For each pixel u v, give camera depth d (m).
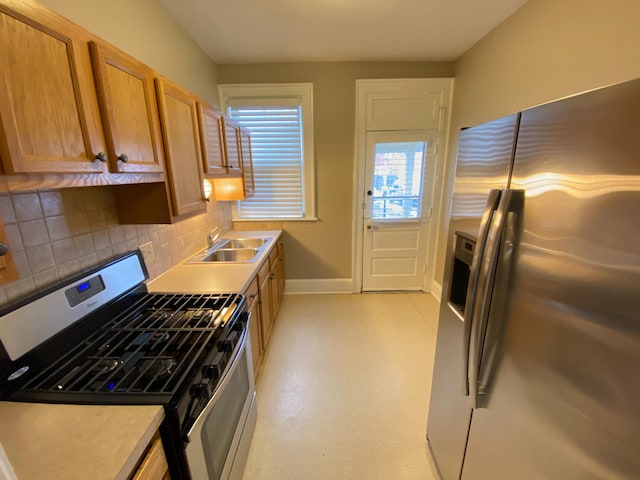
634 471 0.55
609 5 1.35
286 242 3.37
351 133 3.05
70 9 1.16
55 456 0.64
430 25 2.18
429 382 2.05
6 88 0.64
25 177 0.71
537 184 0.74
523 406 0.81
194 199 1.61
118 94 1.00
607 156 0.56
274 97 2.94
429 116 2.99
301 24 2.13
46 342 0.94
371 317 2.95
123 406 0.77
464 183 1.13
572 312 0.65
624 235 0.54
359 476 1.43
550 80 1.71
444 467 1.35
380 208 3.26
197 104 1.66
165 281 1.69
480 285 0.91
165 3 1.83
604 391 0.59
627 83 0.52
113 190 1.36
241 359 1.39
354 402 1.88
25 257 0.97
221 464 1.12
